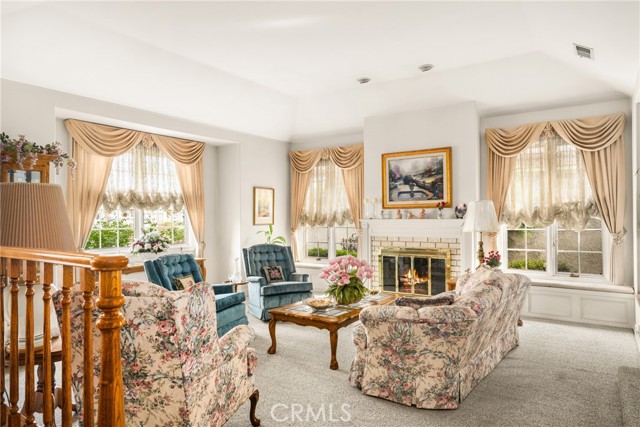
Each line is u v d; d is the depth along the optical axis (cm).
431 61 488
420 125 592
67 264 148
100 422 131
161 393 189
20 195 248
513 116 565
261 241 698
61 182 482
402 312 267
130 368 189
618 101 494
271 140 723
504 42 438
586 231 523
